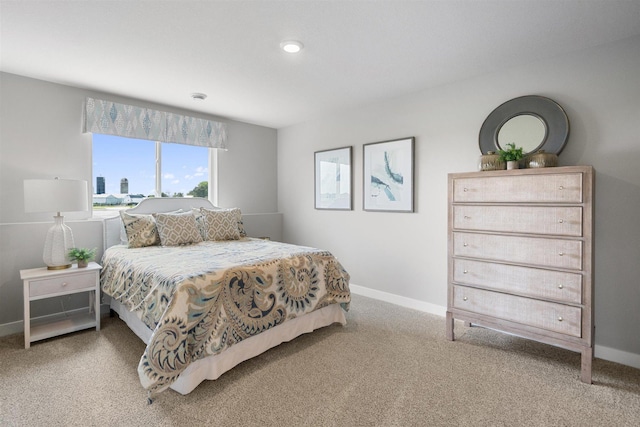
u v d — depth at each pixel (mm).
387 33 2215
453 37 2270
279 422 1684
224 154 4453
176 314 1862
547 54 2529
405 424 1670
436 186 3287
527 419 1712
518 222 2318
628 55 2260
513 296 2342
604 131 2352
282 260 2543
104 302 3205
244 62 2670
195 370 1934
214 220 3639
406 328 2928
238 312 2154
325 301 2773
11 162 2938
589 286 2045
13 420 1672
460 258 2600
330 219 4324
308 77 3004
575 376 2133
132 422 1669
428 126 3332
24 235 2885
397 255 3633
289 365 2252
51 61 2652
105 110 3363
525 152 2658
